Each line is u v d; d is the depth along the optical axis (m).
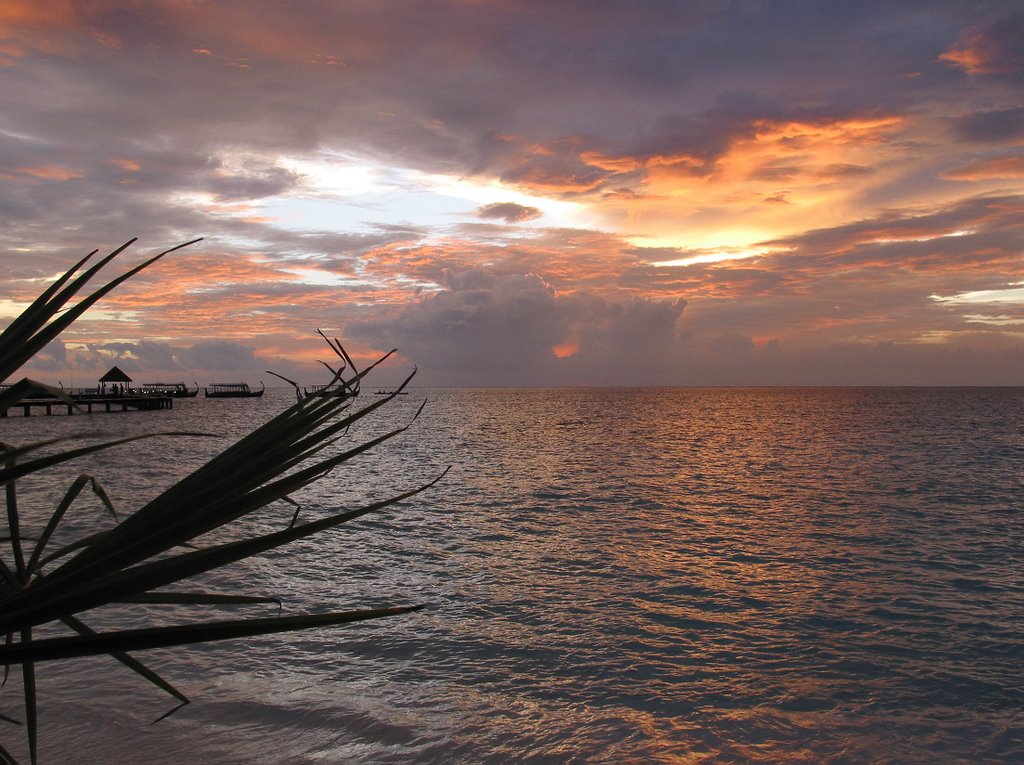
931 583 13.96
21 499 24.14
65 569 1.27
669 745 7.26
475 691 8.35
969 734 7.71
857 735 7.64
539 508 22.95
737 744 7.36
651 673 9.16
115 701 7.41
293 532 1.34
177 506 1.33
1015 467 36.16
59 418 94.75
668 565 15.17
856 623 11.42
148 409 122.44
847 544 17.67
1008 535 18.91
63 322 1.47
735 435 60.66
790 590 13.32
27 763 6.15
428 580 13.54
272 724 7.14
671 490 27.62
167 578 1.24
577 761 6.84
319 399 1.63
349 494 26.55
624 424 79.88
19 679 7.94
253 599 1.88
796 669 9.45
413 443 52.84
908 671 9.44
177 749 6.51
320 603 11.88
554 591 12.96
